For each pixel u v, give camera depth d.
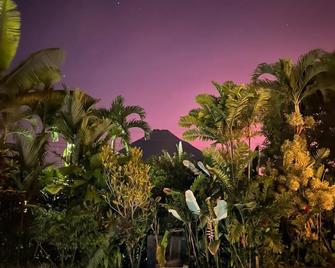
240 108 12.70
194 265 13.23
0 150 14.50
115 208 14.09
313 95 16.22
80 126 15.91
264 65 15.34
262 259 12.60
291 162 13.44
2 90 16.16
